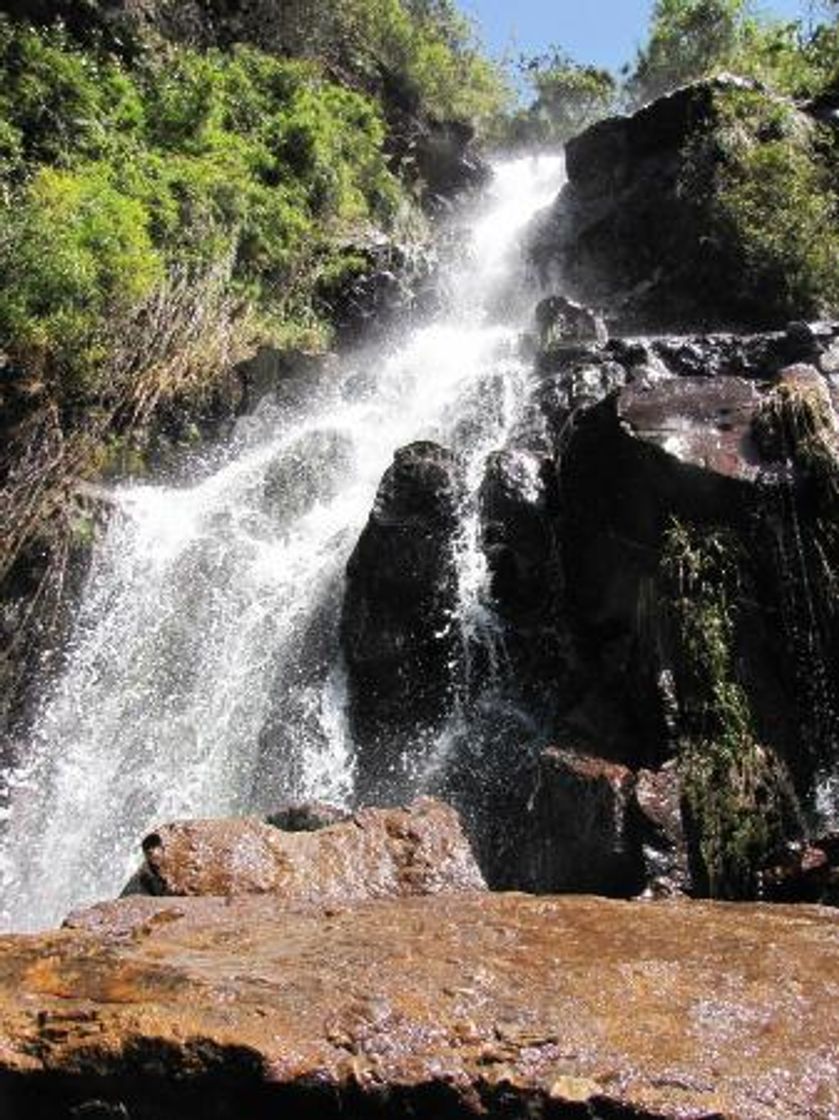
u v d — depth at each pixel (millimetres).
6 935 3844
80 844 7562
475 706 6930
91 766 8039
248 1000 3068
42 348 9836
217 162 14250
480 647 7047
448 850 5074
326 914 4094
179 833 4840
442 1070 2766
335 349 13117
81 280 10266
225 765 7672
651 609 6027
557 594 6875
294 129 15539
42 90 13016
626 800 5180
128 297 10742
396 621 7172
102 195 11727
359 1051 2836
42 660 8375
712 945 3619
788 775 5379
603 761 5504
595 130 14258
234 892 4594
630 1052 2830
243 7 18391
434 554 7219
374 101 19500
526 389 9188
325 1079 2752
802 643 5801
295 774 7293
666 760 5457
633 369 8523
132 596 8805
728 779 5230
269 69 16797
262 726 7660
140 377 10406
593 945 3625
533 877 5543
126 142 13445
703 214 12117
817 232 11391
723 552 5863
